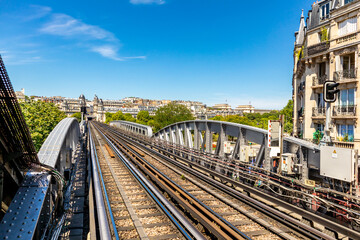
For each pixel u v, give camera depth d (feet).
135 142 120.98
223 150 57.21
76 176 49.90
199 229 27.94
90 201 33.19
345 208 25.67
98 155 83.92
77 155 76.54
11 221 16.16
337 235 26.02
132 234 26.71
